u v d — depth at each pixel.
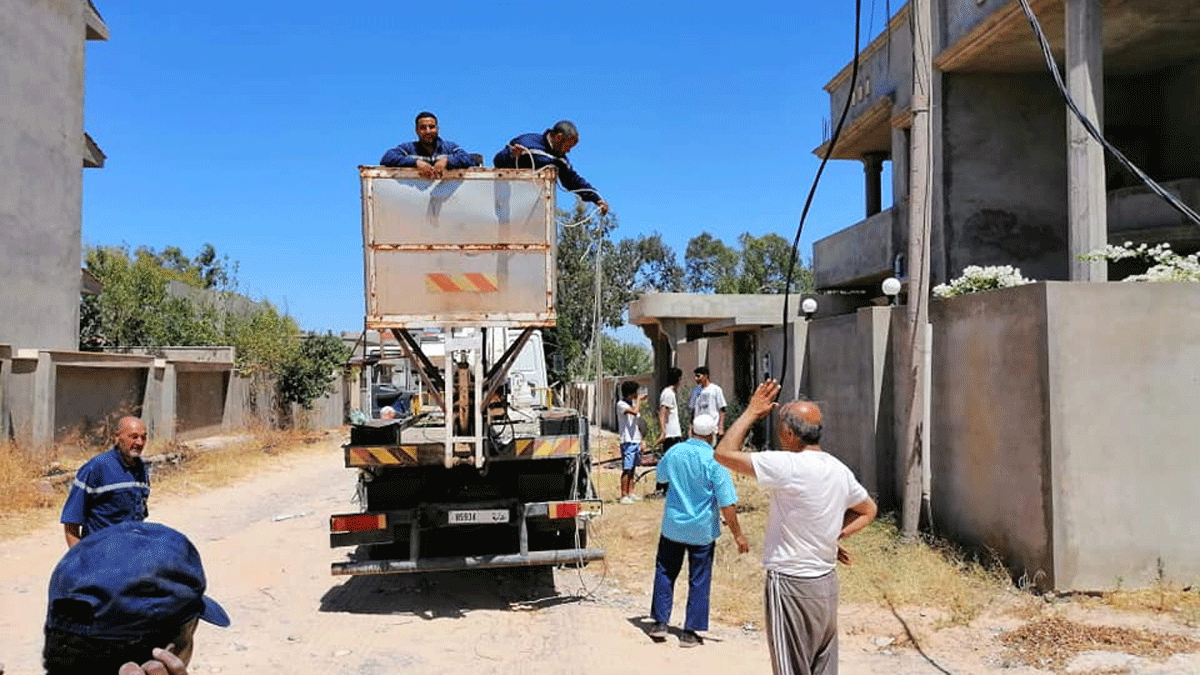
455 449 7.70
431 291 7.55
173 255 56.25
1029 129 14.32
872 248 17.55
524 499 8.36
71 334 21.19
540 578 8.98
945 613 6.98
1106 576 7.08
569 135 7.94
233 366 27.91
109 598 1.90
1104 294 7.20
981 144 14.24
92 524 5.83
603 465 18.47
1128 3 11.66
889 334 10.27
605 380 33.56
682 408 18.62
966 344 8.62
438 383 8.20
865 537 9.28
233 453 22.00
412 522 7.93
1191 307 7.22
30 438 16.16
